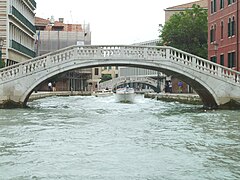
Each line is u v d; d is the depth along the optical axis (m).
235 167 11.02
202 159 11.93
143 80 101.69
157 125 20.36
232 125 20.42
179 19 63.09
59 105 40.78
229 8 40.16
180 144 14.37
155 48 30.36
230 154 12.67
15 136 15.97
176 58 30.44
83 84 102.38
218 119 23.66
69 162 11.36
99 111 31.66
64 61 30.06
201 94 34.22
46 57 30.08
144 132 17.47
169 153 12.72
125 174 10.15
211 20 45.41
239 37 37.78
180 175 10.13
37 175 10.02
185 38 62.06
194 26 61.09
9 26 48.16
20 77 29.91
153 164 11.23
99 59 30.08
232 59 39.50
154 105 43.53
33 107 34.94
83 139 15.30
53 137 15.77
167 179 9.77
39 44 80.88
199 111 30.91
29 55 62.66
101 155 12.30
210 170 10.66
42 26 89.88
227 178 9.91
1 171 10.38
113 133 17.05
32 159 11.72
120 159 11.78
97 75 110.75
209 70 30.45
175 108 36.09
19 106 30.05
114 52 30.09
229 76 30.56
